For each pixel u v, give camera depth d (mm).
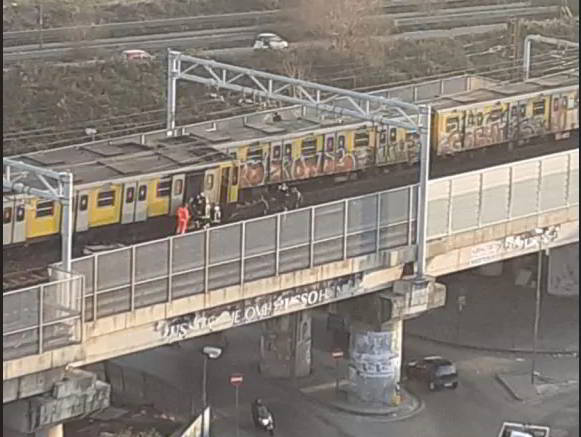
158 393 91500
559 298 112875
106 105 145375
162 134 106562
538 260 104812
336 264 86250
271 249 82938
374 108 118375
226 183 101938
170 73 105062
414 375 96688
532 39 132750
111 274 75875
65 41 163375
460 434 89938
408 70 164500
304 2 174875
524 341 104875
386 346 92250
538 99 125000
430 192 90250
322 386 95750
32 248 91750
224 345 102312
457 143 119562
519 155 123188
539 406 94375
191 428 84812
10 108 139875
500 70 160625
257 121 113625
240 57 162625
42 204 91625
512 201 95375
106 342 76250
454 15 188000
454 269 93500
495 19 187250
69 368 75250
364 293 89250
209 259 80062
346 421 91125
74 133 138375
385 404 92938
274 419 90688
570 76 132375
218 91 150125
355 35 170000
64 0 176125
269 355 97125
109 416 88562
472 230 93375
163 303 78250
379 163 115500
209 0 182000
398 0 190500
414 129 89625
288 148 109312
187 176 99188
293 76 158750
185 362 98688
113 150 101625
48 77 148875
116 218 95938
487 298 112375
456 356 102188
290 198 106125
